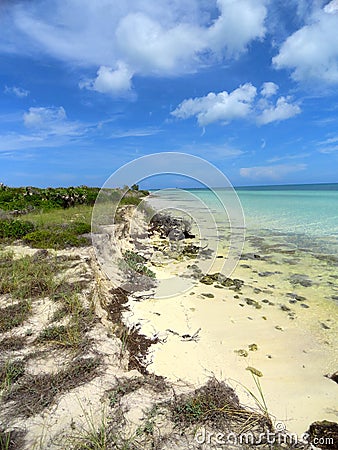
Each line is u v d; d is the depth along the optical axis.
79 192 19.58
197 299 6.29
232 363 4.11
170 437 2.62
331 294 6.56
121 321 5.09
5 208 15.12
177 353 4.29
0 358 3.60
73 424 2.71
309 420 3.09
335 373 3.86
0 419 2.73
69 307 4.91
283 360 4.20
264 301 6.22
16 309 4.84
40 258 7.54
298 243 11.45
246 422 2.89
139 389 3.24
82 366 3.49
